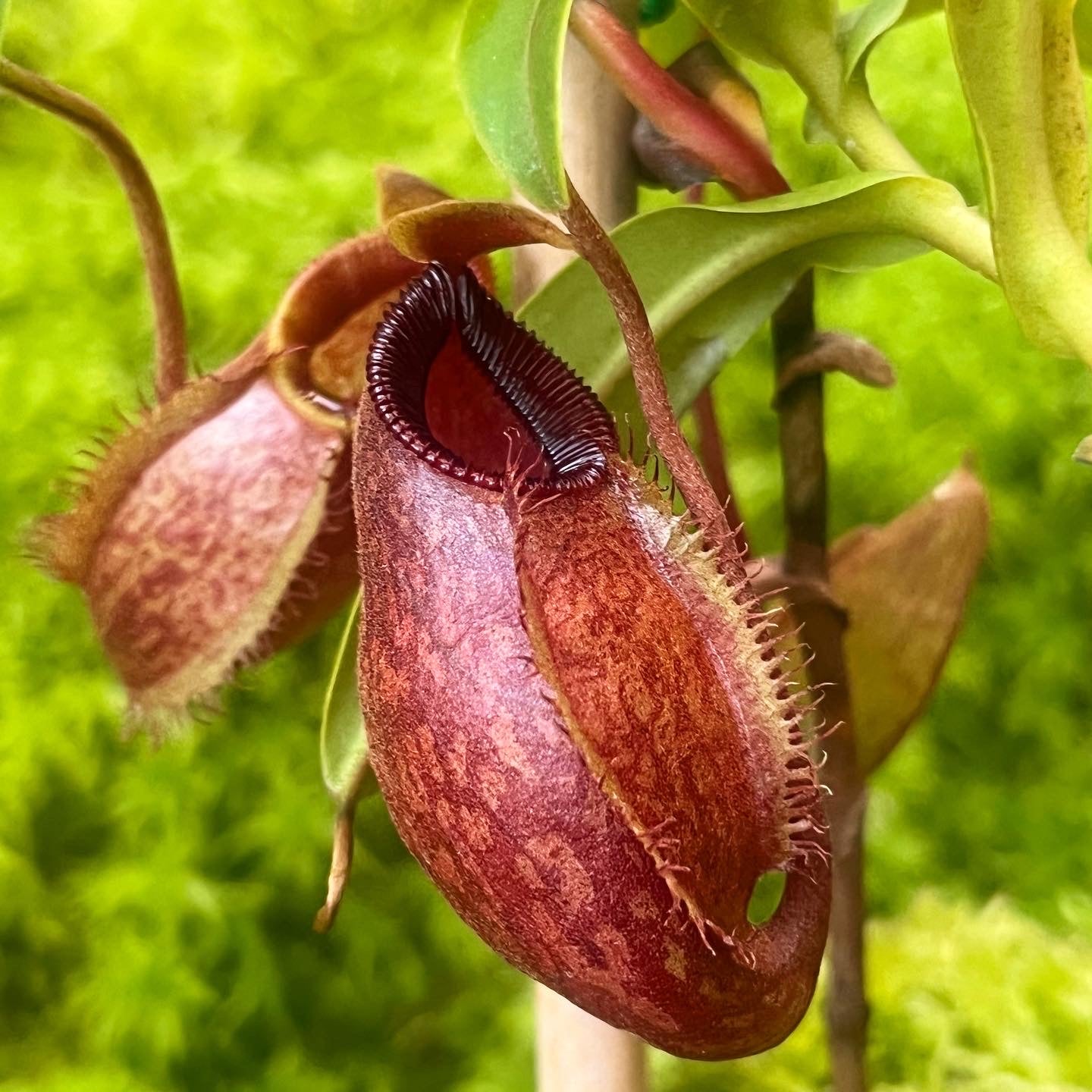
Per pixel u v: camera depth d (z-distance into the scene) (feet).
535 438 0.79
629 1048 0.94
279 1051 1.79
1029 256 0.77
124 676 0.94
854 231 0.83
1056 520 1.84
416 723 0.74
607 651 0.73
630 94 0.85
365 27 2.19
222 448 0.92
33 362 1.80
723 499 0.93
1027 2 0.74
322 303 0.91
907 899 1.83
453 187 1.90
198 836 1.78
